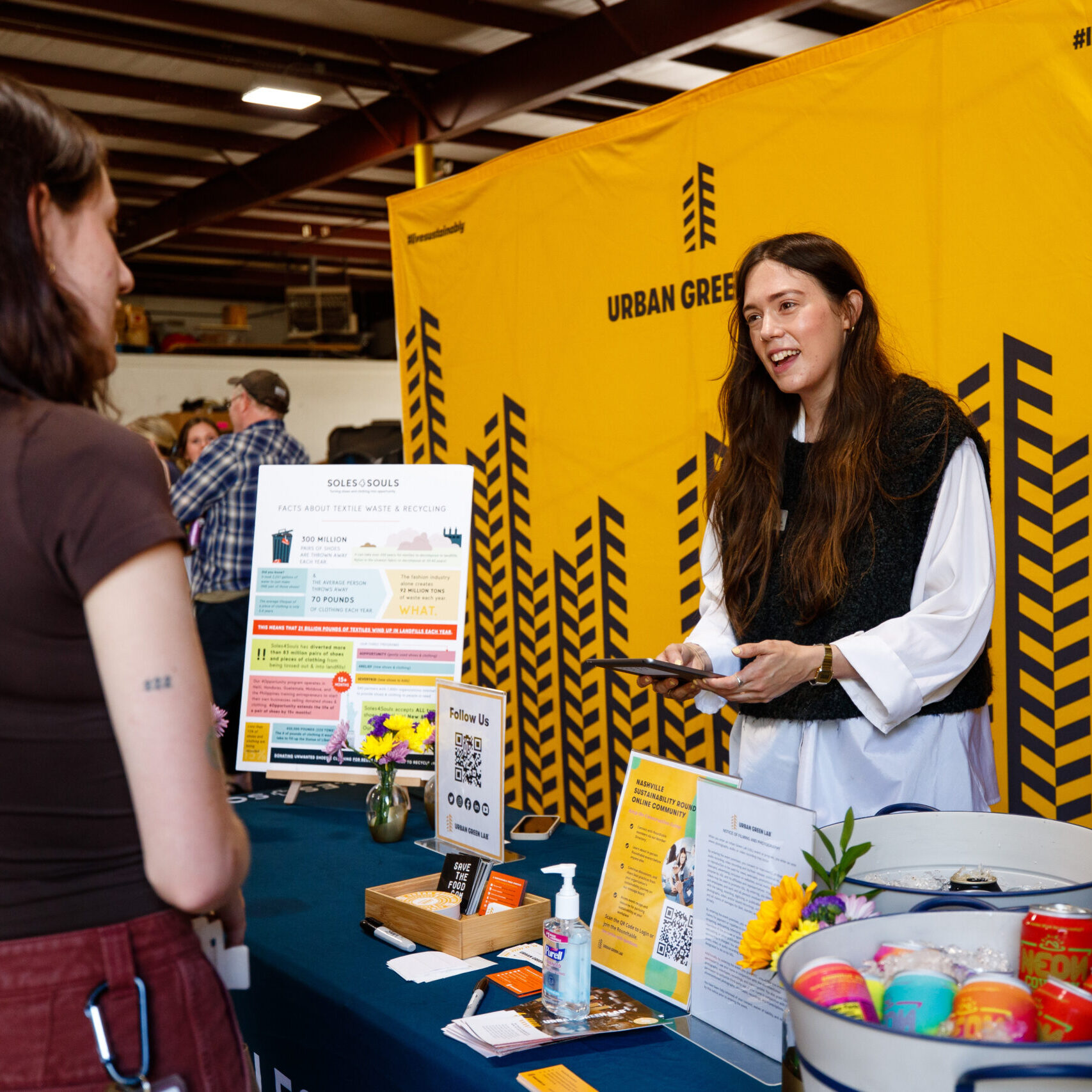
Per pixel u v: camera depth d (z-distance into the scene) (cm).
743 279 167
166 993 75
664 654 165
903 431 155
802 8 488
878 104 248
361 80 670
